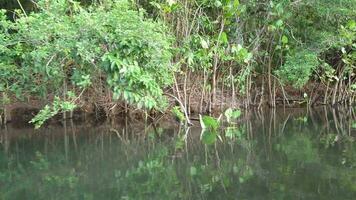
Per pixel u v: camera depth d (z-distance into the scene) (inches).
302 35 395.9
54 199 176.9
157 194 180.7
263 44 410.6
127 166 225.8
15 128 326.6
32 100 345.4
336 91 430.9
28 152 258.8
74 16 264.5
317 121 352.5
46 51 263.4
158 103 318.3
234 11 340.2
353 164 213.0
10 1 365.1
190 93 365.1
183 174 208.8
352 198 166.4
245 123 345.1
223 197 174.2
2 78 292.2
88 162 235.1
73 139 292.5
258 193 176.2
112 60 249.4
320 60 398.3
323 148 250.7
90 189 189.2
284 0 363.9
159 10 332.2
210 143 274.2
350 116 376.8
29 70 291.6
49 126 335.6
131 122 346.0
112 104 347.6
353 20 364.5
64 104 278.2
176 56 345.7
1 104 326.6
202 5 352.5
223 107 385.1
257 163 222.5
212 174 207.0
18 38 269.3
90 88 343.6
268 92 417.4
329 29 385.4
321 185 182.4
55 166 228.2
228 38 380.2
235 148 258.7
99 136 301.9
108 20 256.8
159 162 232.1
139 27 256.7
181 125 335.6
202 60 348.2
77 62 275.7
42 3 272.4
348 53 415.5
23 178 207.3
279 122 348.8
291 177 195.6
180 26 345.7
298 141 273.7
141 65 271.4
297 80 379.9
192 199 172.9
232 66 389.4
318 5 363.6
